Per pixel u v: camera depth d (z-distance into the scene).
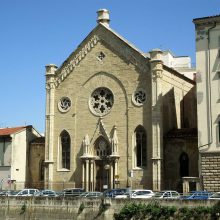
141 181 68.31
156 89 68.38
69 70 76.75
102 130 72.44
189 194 54.94
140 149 69.50
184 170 66.88
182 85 79.19
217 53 59.94
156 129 67.56
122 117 71.31
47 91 77.69
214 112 59.12
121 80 72.12
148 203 49.16
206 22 60.88
